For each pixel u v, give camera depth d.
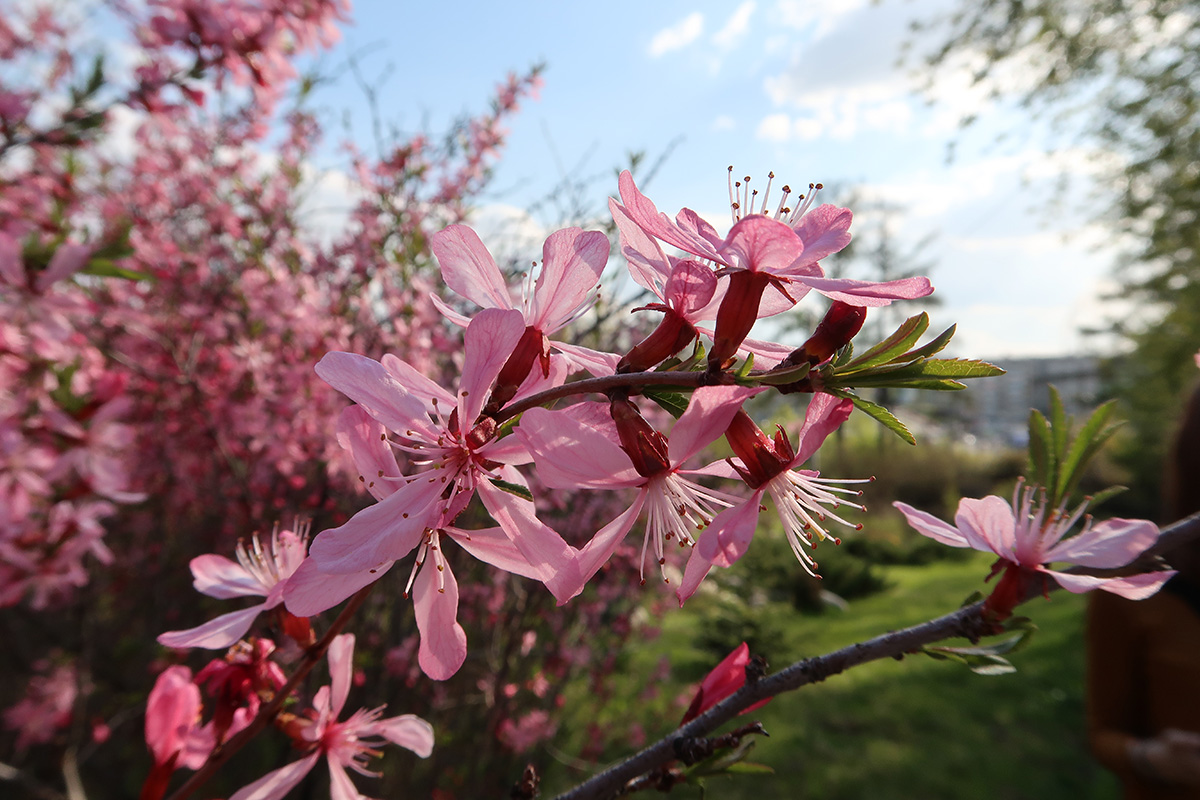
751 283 0.94
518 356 1.05
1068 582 1.00
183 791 1.12
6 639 4.90
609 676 5.60
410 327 3.92
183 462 4.73
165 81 3.06
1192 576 2.09
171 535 5.07
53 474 2.53
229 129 4.82
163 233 4.75
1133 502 15.95
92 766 4.66
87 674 4.45
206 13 3.02
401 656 3.75
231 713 1.23
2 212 2.87
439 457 0.98
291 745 1.29
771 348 1.02
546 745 4.77
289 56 3.54
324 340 4.09
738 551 0.92
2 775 3.22
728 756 1.12
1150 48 10.89
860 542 17.30
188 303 4.46
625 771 1.13
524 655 4.83
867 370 0.90
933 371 0.87
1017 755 6.47
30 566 2.49
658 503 0.98
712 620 8.67
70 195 3.07
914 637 1.08
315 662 1.17
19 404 2.49
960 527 1.08
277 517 4.15
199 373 4.74
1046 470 1.07
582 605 4.67
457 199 4.65
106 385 2.66
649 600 5.82
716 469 1.03
